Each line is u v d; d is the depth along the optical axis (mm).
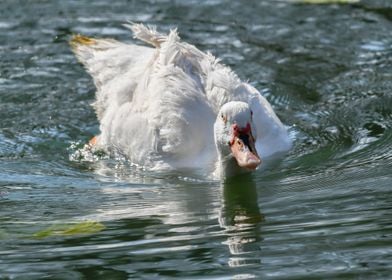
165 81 13531
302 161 13133
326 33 17672
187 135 13195
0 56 17000
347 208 11156
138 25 14391
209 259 9789
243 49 17094
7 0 19078
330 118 14727
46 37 17641
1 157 13938
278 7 18766
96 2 19000
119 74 14336
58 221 11234
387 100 15133
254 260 9688
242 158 11852
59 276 9508
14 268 9773
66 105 15492
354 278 9117
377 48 17047
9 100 15648
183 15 18453
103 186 12719
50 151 14172
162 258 9859
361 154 13312
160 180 12914
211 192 12266
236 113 12250
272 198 11836
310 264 9500
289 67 16453
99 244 10383
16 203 12016
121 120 13859
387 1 18812
